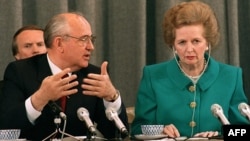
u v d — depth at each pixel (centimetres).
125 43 838
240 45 925
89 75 521
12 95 559
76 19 564
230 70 590
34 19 810
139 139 483
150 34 877
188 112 565
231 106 572
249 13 916
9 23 773
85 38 561
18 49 741
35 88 565
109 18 845
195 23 549
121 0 838
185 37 549
